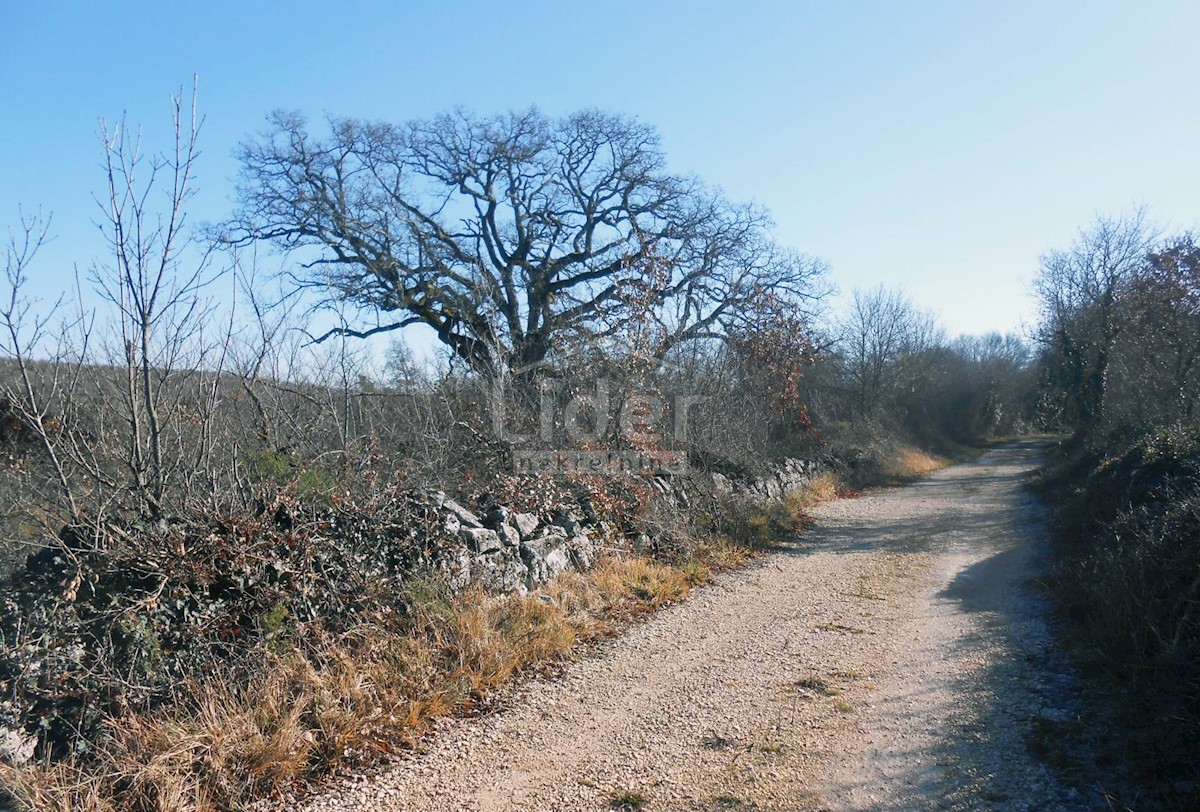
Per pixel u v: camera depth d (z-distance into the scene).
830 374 35.62
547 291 23.41
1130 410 22.38
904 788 4.43
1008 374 59.44
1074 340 32.59
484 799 4.38
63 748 4.68
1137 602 6.02
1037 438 56.44
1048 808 4.15
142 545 5.72
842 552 12.17
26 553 6.59
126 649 5.16
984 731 5.15
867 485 23.84
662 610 8.53
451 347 20.06
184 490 6.65
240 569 5.98
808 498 18.25
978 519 15.82
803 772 4.65
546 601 7.86
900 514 16.91
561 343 13.72
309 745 4.83
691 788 4.47
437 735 5.24
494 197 25.83
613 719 5.49
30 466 7.13
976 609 8.45
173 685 5.12
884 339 38.09
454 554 7.51
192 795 4.32
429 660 6.05
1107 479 12.17
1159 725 4.70
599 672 6.48
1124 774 4.46
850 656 6.84
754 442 16.89
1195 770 4.25
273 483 6.84
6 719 4.50
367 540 7.08
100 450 6.58
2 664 4.70
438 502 8.09
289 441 8.24
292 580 6.21
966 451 44.34
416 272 23.19
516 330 21.56
